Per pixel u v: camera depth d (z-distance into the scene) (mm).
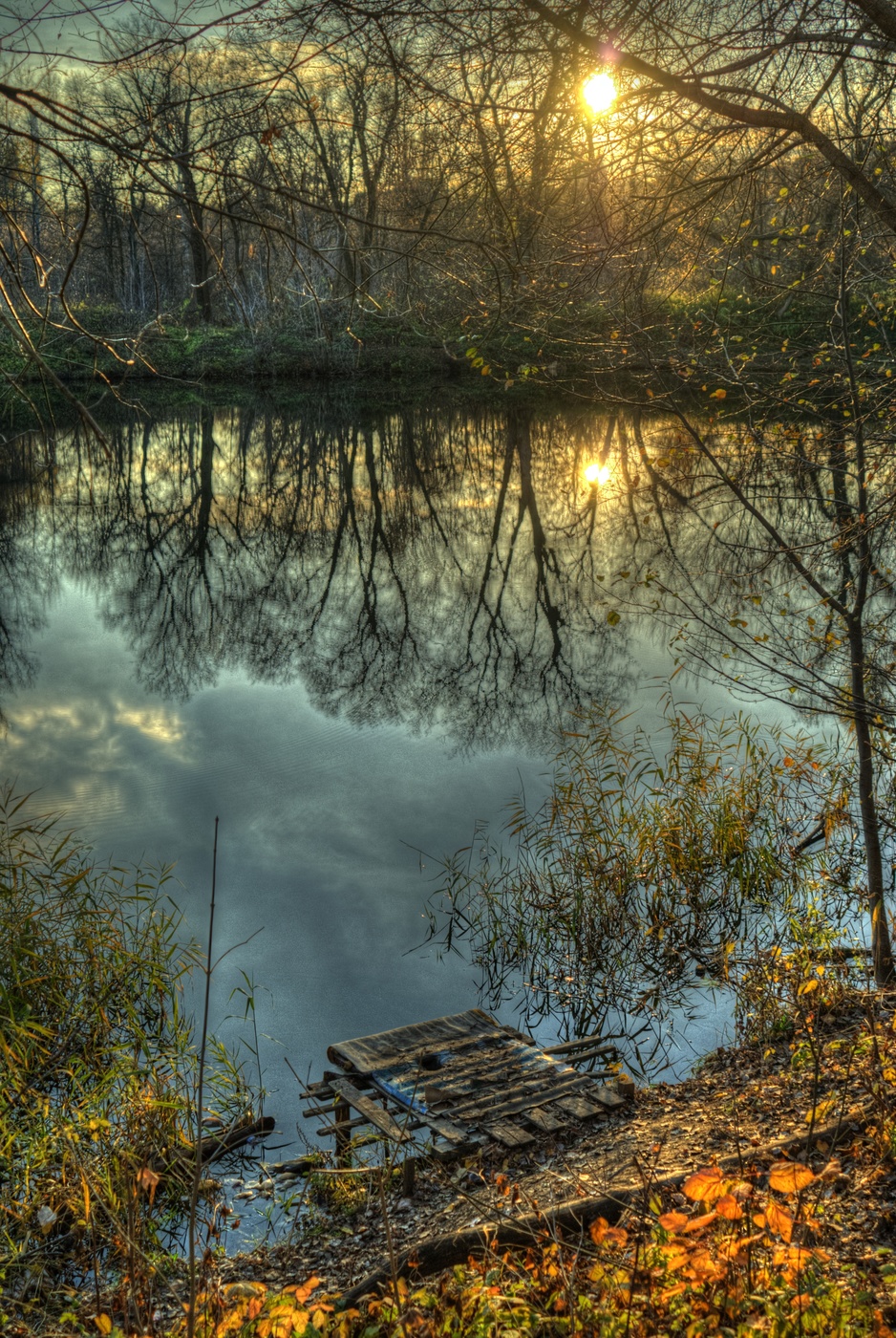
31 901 7801
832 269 7785
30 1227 5457
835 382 8102
